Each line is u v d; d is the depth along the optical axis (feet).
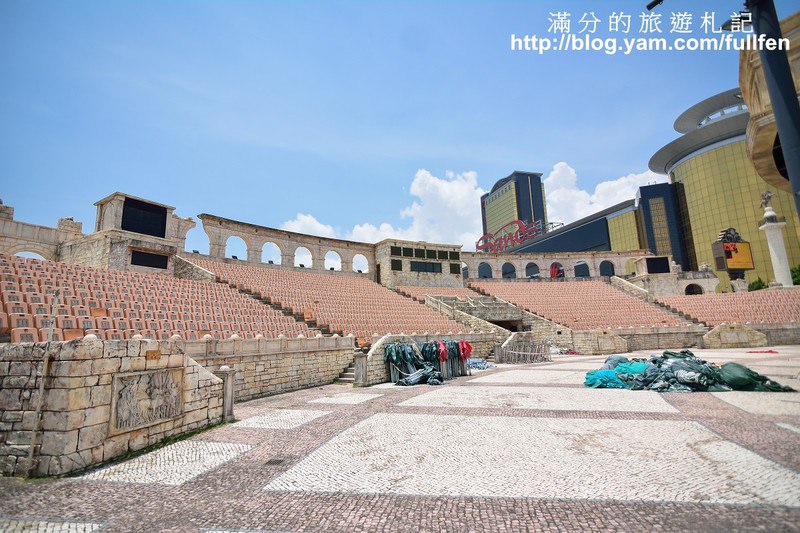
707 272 173.47
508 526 14.39
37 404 21.24
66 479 20.24
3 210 84.23
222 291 79.87
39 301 46.70
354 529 14.51
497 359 87.35
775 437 23.72
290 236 140.36
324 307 93.15
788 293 125.29
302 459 22.86
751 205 385.70
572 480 18.54
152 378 26.40
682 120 451.12
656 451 22.21
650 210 466.70
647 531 13.61
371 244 158.71
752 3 24.49
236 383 44.06
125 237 87.40
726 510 14.89
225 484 19.34
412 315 107.34
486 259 188.55
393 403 40.06
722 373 41.93
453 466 21.03
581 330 111.34
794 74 26.48
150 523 15.42
